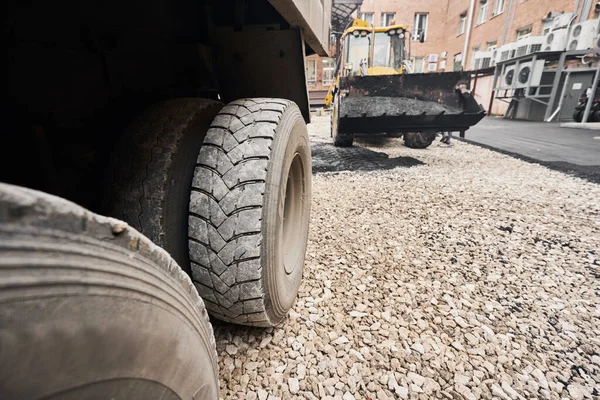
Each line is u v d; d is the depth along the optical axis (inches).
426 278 68.4
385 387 41.9
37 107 34.0
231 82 71.4
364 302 59.5
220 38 65.1
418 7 861.8
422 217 105.3
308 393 40.6
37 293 11.8
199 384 23.1
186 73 62.3
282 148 42.4
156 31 52.2
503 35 628.4
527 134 322.7
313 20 55.8
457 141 292.0
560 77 457.1
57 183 35.9
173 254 39.2
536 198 124.1
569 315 56.8
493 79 563.2
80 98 39.3
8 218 10.8
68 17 35.9
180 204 39.5
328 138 314.2
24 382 11.4
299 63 65.2
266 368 44.4
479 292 63.5
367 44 282.5
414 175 164.1
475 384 42.5
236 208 38.1
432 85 189.8
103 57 42.1
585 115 375.9
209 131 42.1
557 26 470.3
